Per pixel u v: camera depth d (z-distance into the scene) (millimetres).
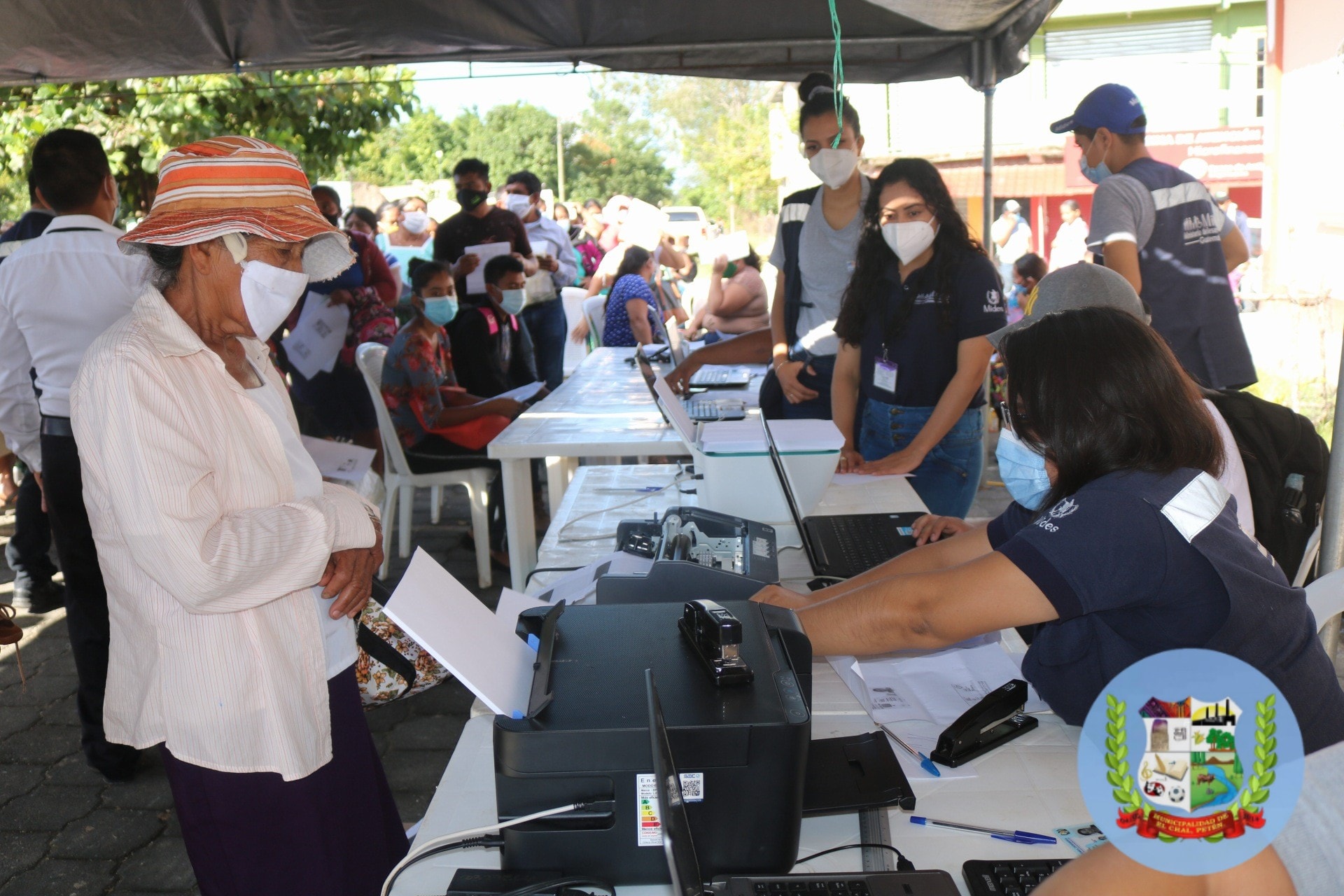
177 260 1349
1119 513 1214
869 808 1197
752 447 2162
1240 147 11164
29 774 2902
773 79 5008
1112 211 3100
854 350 3014
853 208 3322
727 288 6371
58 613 4121
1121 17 11961
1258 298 6184
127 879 2424
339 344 5332
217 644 1357
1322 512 2088
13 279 2486
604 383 4359
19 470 5203
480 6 4277
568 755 1027
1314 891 637
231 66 4637
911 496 2537
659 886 1068
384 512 4270
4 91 6379
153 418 1261
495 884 1052
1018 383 1313
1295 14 6824
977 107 12516
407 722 3174
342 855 1544
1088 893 650
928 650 1636
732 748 1026
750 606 1294
